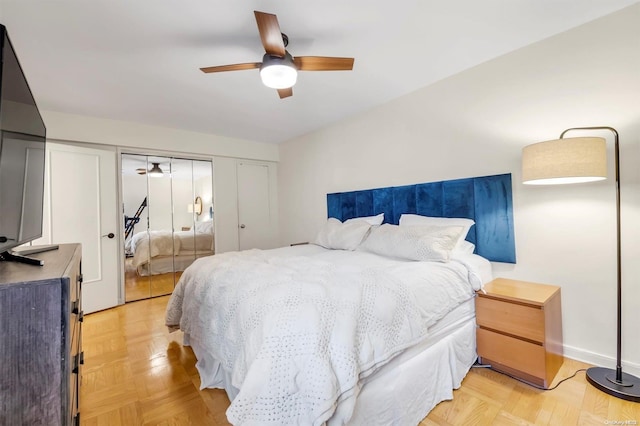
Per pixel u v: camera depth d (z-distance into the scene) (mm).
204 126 3826
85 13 1639
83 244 3131
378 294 1386
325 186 4012
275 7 1648
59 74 2326
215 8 1638
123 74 2357
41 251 1272
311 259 2117
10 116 920
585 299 1940
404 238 2246
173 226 3955
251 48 2041
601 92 1853
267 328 1176
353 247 2775
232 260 2154
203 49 2039
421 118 2828
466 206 2486
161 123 3650
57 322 684
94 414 1537
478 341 1923
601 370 1800
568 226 2004
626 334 1791
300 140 4418
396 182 3086
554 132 2041
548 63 2053
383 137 3197
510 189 2242
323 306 1231
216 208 4312
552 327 1772
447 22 1846
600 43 1848
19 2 1529
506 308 1788
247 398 1040
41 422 664
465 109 2504
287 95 2357
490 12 1764
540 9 1755
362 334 1218
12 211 947
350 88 2785
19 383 650
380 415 1261
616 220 1739
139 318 3004
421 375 1471
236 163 4535
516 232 2242
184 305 2127
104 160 3322
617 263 1683
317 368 1063
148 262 3740
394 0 1632
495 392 1664
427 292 1599
